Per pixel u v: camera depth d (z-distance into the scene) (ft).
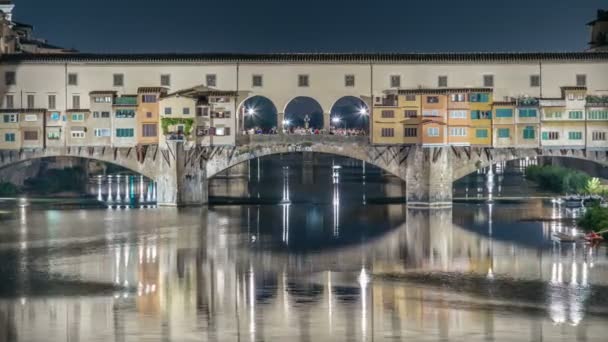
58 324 207.92
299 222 368.07
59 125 411.34
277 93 408.26
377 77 405.80
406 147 403.95
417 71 405.18
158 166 410.31
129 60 409.49
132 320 211.41
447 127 401.90
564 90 400.67
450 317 212.02
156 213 394.93
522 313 214.90
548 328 203.00
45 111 411.54
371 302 226.17
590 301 225.35
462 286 242.99
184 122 405.39
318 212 404.16
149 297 232.73
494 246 304.50
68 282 249.96
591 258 280.51
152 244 311.88
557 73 403.75
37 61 411.54
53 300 229.45
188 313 217.15
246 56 409.08
